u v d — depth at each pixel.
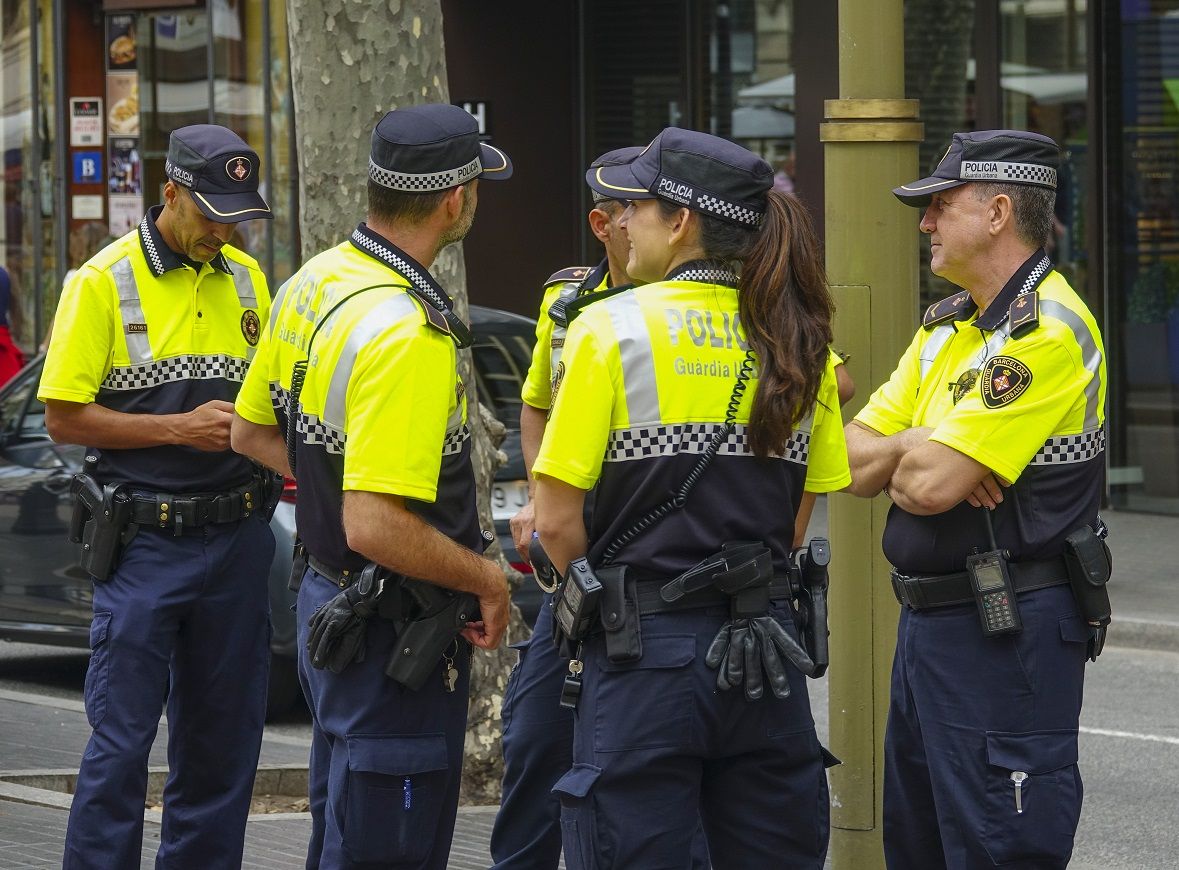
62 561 18.56
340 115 13.40
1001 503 8.73
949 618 8.88
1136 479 30.00
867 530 10.16
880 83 9.99
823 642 8.01
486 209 34.00
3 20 38.78
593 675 7.84
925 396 9.34
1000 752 8.71
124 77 36.91
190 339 10.95
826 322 7.91
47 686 19.39
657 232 7.89
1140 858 13.16
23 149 38.78
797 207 7.90
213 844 10.92
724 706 7.69
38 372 19.14
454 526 8.70
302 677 9.12
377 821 8.51
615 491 7.77
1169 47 28.98
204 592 10.80
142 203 36.97
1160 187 29.33
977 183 8.91
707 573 7.64
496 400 17.50
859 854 10.34
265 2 33.97
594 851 7.70
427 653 8.48
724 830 7.98
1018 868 8.70
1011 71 30.38
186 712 10.96
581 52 34.88
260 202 10.84
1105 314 29.94
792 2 32.84
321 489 8.60
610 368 7.67
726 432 7.73
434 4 13.57
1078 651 8.84
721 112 33.88
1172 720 17.81
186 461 10.77
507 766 10.54
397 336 8.20
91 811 10.37
